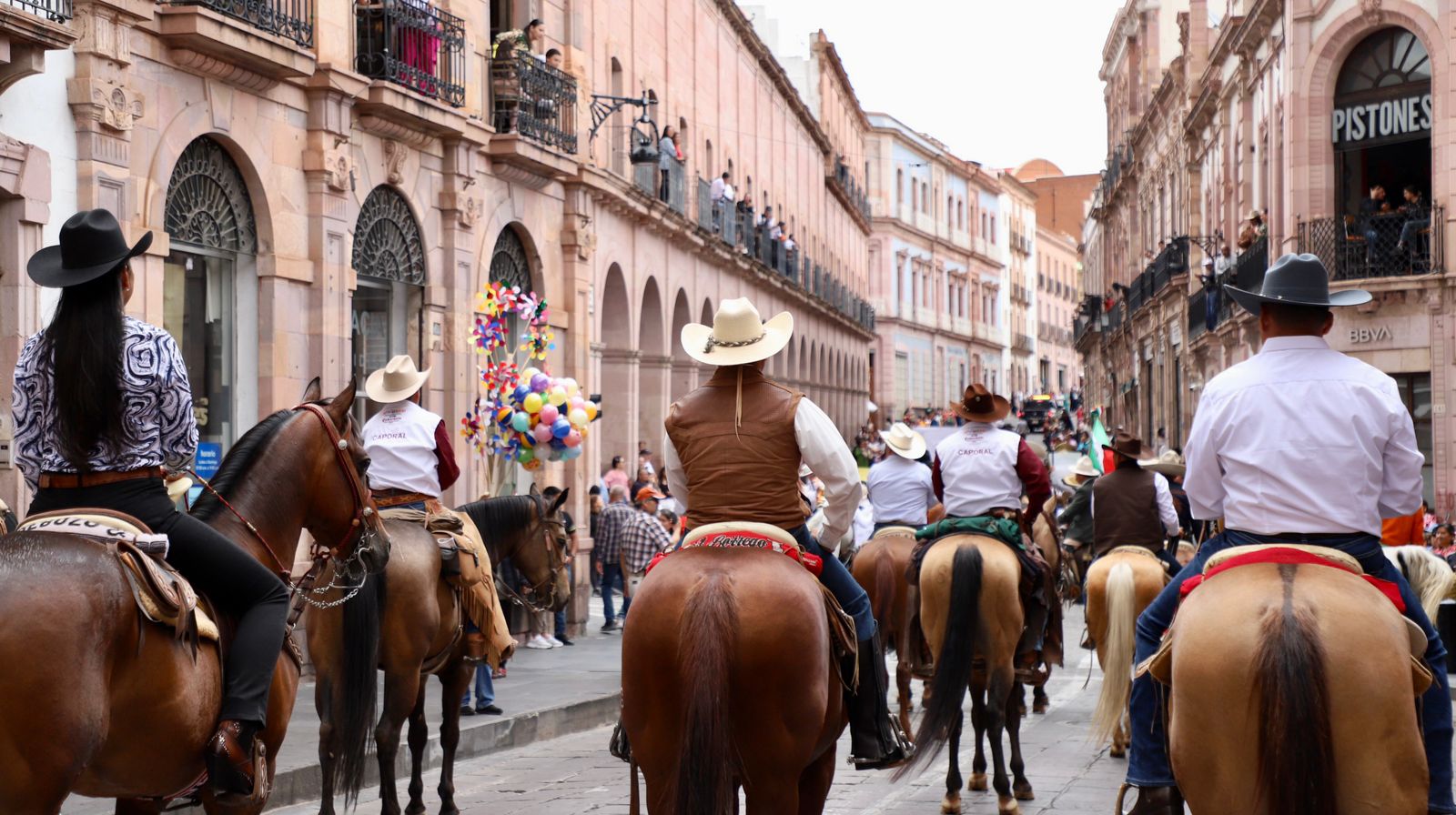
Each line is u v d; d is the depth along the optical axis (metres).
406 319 19.44
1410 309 26.75
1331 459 5.47
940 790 10.90
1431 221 26.61
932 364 89.38
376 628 8.71
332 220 17.05
